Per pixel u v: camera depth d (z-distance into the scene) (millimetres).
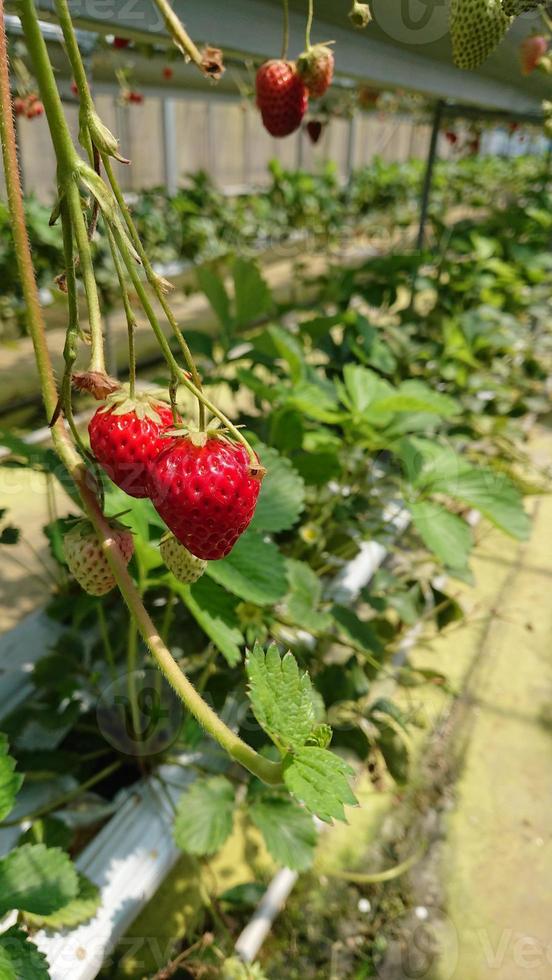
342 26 429
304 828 406
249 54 385
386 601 573
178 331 150
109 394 181
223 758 495
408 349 926
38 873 324
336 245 2496
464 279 1243
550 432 1156
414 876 495
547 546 870
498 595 779
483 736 606
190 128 2297
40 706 496
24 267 186
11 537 488
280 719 158
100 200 144
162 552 206
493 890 489
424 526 496
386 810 538
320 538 626
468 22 209
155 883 424
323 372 874
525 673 676
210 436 179
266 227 2133
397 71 525
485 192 3281
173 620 517
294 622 507
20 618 649
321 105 1385
